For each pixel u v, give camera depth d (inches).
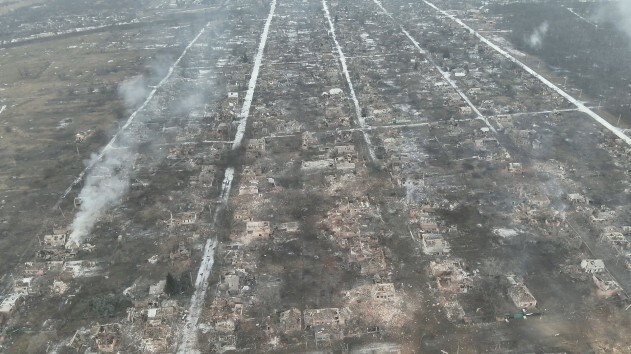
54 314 3683.6
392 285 3782.0
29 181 5521.7
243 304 3703.3
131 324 3570.4
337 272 4001.0
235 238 4443.9
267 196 5068.9
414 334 3395.7
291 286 3868.1
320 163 5595.5
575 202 4739.2
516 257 4065.0
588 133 6087.6
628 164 5374.0
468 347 3265.3
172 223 4655.5
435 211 4714.6
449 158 5664.4
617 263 3937.0
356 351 3280.0
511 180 5162.4
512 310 3533.5
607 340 3277.6
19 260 4256.9
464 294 3713.1
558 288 3727.9
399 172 5378.9
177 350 3346.5
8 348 3410.4
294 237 4434.1
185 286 3850.9
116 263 4183.1
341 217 4667.8
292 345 3358.8
